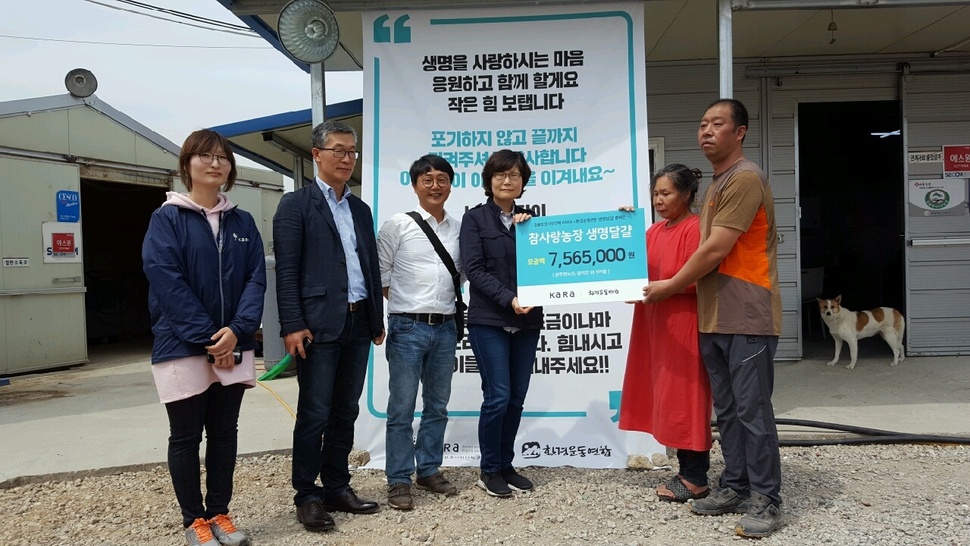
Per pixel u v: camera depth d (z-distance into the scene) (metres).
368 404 4.16
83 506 3.58
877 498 3.44
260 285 3.04
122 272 11.85
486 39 4.17
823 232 9.01
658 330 3.37
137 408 5.68
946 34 5.91
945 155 6.58
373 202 4.16
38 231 7.77
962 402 4.99
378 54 4.18
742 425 3.19
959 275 6.62
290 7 3.80
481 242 3.47
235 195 10.29
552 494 3.60
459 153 4.18
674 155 6.55
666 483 3.53
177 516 3.43
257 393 6.20
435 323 3.45
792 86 6.57
